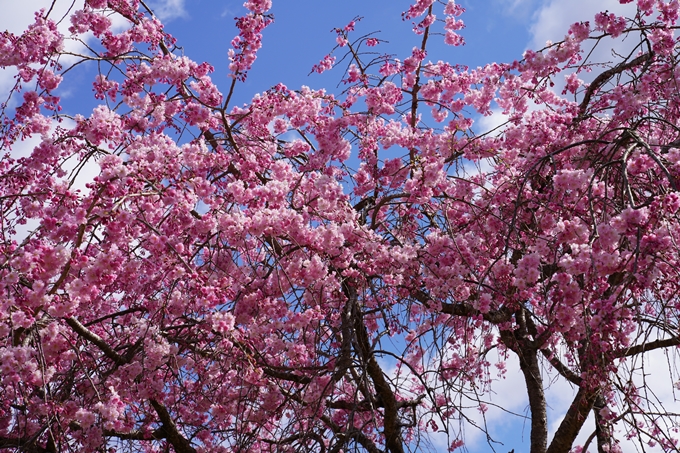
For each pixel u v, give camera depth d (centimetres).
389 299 718
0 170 617
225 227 586
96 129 565
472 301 653
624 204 498
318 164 683
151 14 710
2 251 485
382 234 744
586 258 439
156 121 674
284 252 648
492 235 688
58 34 621
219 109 688
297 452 584
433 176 643
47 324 530
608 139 654
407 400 770
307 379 652
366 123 750
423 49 745
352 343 642
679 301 520
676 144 530
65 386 589
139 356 623
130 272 599
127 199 542
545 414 770
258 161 721
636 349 543
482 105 724
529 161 676
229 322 535
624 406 568
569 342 569
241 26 660
